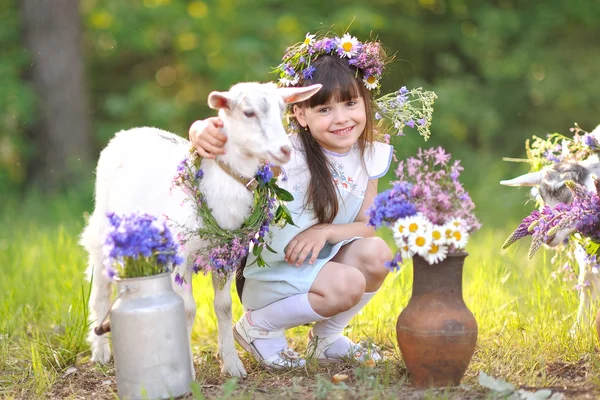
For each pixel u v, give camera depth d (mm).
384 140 3973
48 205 8672
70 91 9875
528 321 4156
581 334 3750
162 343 3078
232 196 3291
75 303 4262
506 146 11203
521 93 11367
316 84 3451
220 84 10961
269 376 3578
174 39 11711
